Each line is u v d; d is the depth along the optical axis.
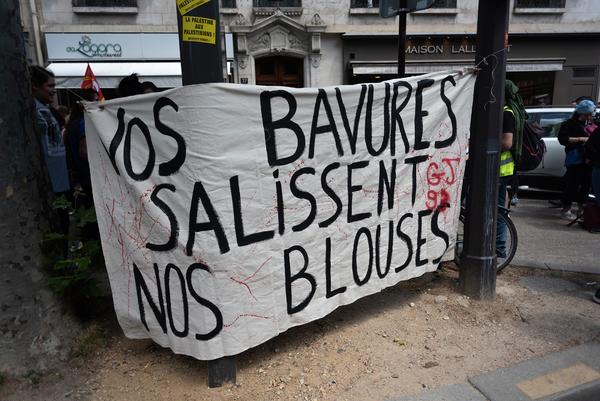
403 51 4.87
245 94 2.29
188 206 2.28
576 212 6.75
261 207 2.45
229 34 12.26
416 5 4.57
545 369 2.69
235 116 2.27
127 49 12.20
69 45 11.93
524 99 14.15
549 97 14.01
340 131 2.78
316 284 2.80
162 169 2.31
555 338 3.04
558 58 13.45
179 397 2.43
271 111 2.42
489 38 3.29
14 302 2.48
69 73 11.85
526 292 3.75
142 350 2.87
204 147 2.21
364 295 3.12
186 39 2.20
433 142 3.31
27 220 2.55
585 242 5.20
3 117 2.43
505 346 2.96
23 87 2.56
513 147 4.05
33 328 2.55
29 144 2.59
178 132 2.22
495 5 3.23
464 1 13.03
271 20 12.26
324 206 2.77
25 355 2.51
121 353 2.84
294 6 12.64
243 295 2.43
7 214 2.45
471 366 2.74
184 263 2.34
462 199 4.14
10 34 2.46
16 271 2.48
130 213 2.47
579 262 4.46
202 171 2.23
